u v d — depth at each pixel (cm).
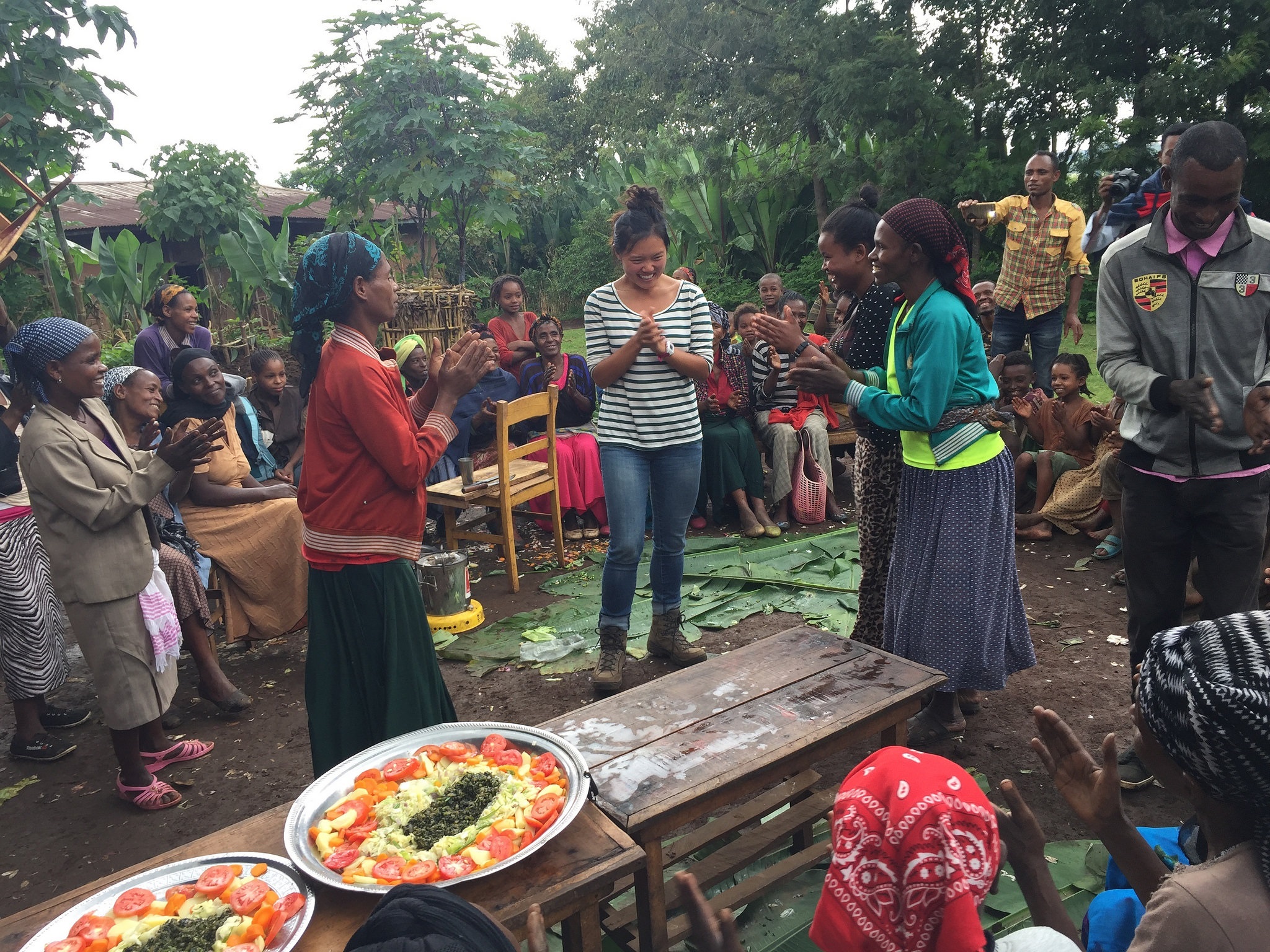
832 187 1591
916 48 1433
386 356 626
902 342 324
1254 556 315
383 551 277
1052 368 585
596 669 428
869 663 286
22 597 385
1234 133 275
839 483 727
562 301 2483
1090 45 1356
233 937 161
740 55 1692
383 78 1042
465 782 201
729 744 241
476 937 124
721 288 1705
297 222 1788
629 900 271
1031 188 683
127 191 1931
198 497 480
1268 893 117
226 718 431
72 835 348
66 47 742
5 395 440
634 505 411
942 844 132
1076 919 241
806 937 246
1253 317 295
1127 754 333
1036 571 536
